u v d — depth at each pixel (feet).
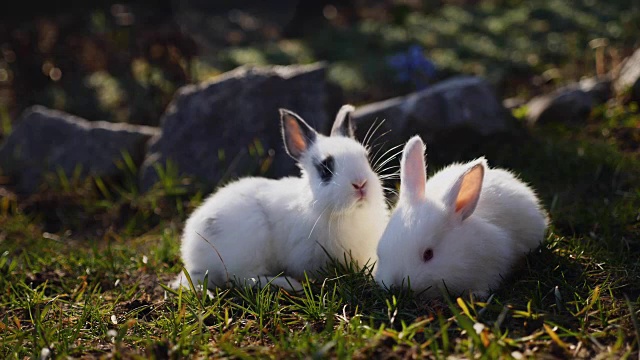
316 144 4.04
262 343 3.50
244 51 9.93
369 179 3.91
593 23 10.11
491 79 8.00
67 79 8.00
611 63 7.70
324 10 12.34
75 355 3.49
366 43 10.15
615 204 4.41
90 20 8.51
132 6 8.69
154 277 4.25
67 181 5.57
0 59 8.18
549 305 3.58
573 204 4.49
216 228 4.00
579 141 5.22
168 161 5.37
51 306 3.96
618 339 3.30
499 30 10.41
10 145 5.79
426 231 3.64
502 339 3.30
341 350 3.27
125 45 8.29
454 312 3.30
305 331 3.51
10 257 4.72
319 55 9.78
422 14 11.97
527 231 3.90
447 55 9.04
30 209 5.40
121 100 7.64
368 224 3.99
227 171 5.30
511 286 3.72
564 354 3.30
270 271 4.08
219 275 4.03
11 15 8.12
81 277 4.21
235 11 12.36
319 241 3.97
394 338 3.35
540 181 4.82
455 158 5.22
